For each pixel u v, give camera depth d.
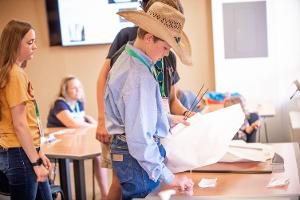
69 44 5.50
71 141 3.33
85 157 2.85
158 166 1.62
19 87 2.16
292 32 5.12
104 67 2.37
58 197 3.71
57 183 4.11
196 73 5.42
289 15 5.10
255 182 1.78
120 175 1.74
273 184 1.72
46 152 2.96
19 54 2.21
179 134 1.88
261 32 5.16
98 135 2.44
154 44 1.61
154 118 1.60
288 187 1.68
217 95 4.82
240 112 2.00
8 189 2.47
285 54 5.16
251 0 5.13
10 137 2.22
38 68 5.64
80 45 5.50
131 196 1.73
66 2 5.41
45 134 3.64
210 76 5.41
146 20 1.58
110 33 5.39
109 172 4.46
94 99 5.60
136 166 1.70
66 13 5.43
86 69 5.57
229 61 5.24
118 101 1.63
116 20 5.34
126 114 1.57
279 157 2.06
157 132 1.72
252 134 4.02
